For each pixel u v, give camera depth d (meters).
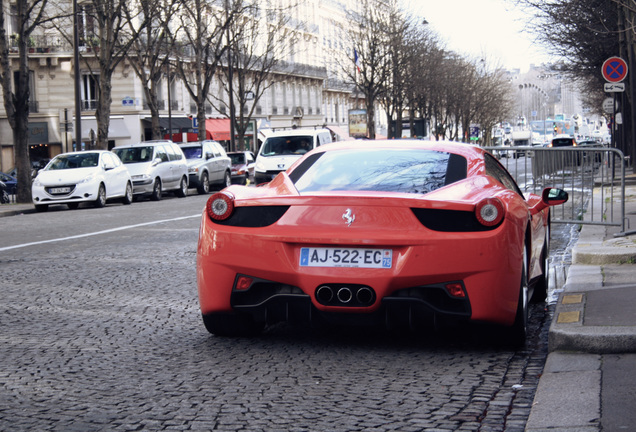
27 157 30.22
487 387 4.78
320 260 5.38
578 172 12.28
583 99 106.62
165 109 59.44
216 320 6.09
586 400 4.21
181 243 13.30
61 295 8.42
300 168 6.20
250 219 5.61
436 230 5.29
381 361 5.45
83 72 56.84
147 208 23.80
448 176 5.84
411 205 5.31
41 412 4.41
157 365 5.44
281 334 6.34
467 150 6.33
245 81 61.62
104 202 26.42
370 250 5.31
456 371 5.16
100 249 12.70
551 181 12.43
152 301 7.99
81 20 48.16
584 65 42.56
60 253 12.28
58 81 57.09
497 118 115.38
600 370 4.76
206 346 5.98
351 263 5.33
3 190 32.69
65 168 26.34
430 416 4.24
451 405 4.43
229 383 4.95
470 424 4.10
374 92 70.38
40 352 5.86
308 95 82.19
